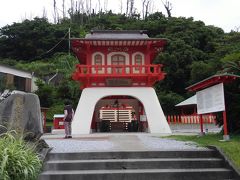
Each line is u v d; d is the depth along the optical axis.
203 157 10.78
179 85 54.50
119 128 31.36
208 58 56.62
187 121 39.62
